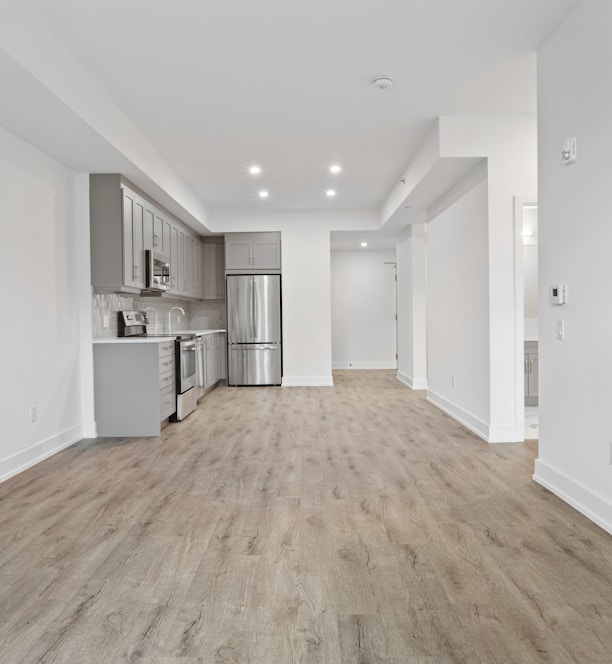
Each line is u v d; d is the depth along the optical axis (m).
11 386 3.56
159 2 2.63
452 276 5.34
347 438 4.51
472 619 1.77
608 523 2.48
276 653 1.60
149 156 4.72
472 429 4.74
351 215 7.85
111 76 3.43
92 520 2.70
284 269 7.88
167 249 6.17
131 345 4.64
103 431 4.67
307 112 4.06
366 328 10.27
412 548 2.34
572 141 2.73
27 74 2.70
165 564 2.20
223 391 7.42
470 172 4.64
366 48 3.12
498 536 2.45
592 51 2.56
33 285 3.86
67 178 4.39
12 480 3.39
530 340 5.89
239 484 3.28
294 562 2.21
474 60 3.28
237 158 5.21
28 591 1.98
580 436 2.74
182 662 1.57
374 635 1.69
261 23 2.84
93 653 1.61
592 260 2.59
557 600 1.89
